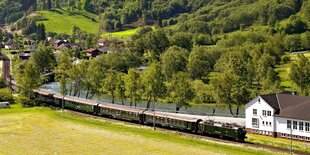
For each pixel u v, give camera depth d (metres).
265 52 197.50
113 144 83.12
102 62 199.75
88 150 78.81
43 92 136.88
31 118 107.94
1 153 76.06
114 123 103.19
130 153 76.88
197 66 177.88
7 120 105.56
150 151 78.12
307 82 150.38
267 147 80.94
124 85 142.75
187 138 87.56
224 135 88.19
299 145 83.88
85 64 172.88
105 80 148.38
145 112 104.69
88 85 152.00
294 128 91.19
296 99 97.31
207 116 116.19
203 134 92.44
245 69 165.75
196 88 148.12
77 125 100.25
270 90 140.12
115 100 156.25
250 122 99.50
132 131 94.44
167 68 177.50
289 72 161.00
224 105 132.88
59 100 128.62
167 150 78.75
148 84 136.12
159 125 102.00
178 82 133.88
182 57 188.50
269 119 95.75
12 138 87.56
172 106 144.75
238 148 79.62
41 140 86.06
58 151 77.94
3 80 164.75
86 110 119.44
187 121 94.69
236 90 129.38
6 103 124.88
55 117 109.31
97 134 91.44
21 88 134.62
